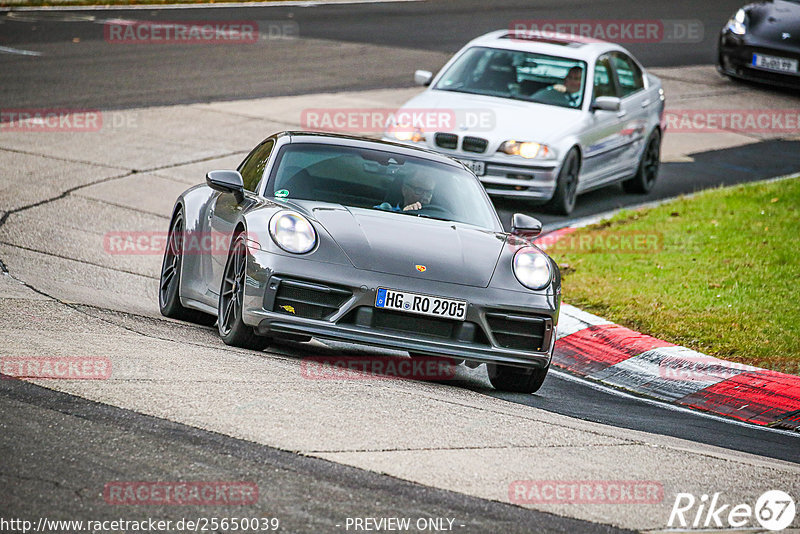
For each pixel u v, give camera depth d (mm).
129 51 76250
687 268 37188
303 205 25328
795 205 45281
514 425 20203
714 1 117875
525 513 15586
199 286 27594
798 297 33844
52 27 84250
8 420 16953
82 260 34312
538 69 48719
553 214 46594
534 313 23828
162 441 16781
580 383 27562
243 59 76250
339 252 23312
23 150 49500
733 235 41125
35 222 38375
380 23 96062
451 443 18391
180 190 45750
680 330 30938
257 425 17969
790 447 23000
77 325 24312
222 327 25172
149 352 22266
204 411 18375
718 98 73875
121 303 29219
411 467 16875
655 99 53562
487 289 23562
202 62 74000
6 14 89375
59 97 60531
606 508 16156
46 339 22312
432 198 27141
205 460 16172
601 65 49906
